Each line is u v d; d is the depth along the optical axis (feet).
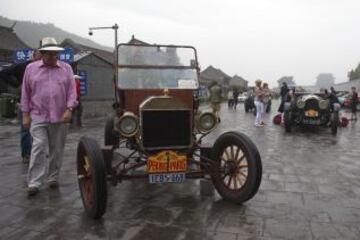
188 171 16.98
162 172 16.28
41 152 18.12
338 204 17.03
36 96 18.16
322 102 43.86
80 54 58.34
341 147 32.63
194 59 20.61
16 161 25.03
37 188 17.97
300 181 20.76
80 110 46.93
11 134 39.14
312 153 29.32
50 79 18.24
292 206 16.63
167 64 20.29
